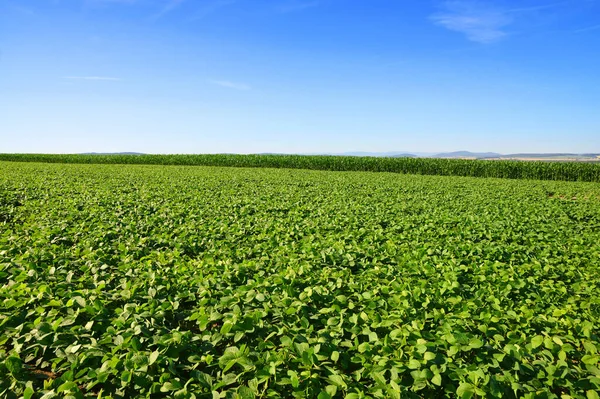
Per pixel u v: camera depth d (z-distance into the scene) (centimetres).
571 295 618
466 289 609
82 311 461
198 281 573
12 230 887
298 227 1005
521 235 988
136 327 418
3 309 463
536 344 411
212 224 1018
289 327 448
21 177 2092
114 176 2450
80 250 737
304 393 345
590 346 411
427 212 1324
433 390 357
